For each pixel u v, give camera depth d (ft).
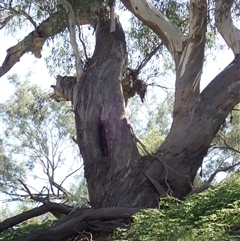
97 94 42.37
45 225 41.65
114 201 36.42
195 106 39.75
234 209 25.88
